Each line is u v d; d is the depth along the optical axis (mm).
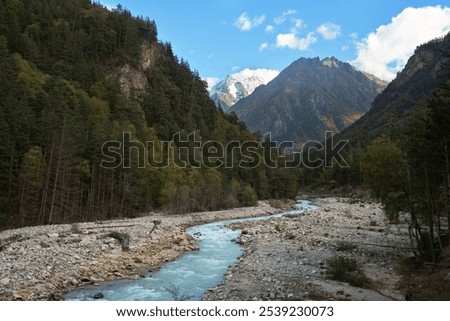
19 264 26000
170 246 38500
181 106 141875
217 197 84938
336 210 77500
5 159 48969
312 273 25797
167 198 75062
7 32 107000
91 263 28766
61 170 53500
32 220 49438
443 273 21875
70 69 110938
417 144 26719
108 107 100750
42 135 55469
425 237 28328
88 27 148625
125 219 60844
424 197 27547
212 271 28750
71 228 45000
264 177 112938
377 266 27797
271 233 46844
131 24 157500
